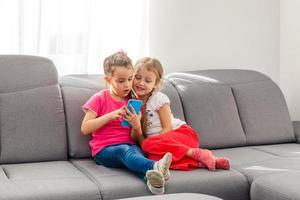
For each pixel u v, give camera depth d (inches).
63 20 120.5
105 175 93.4
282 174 92.4
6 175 92.7
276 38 147.0
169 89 119.6
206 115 119.1
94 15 124.6
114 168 99.5
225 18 140.5
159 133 107.9
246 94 125.9
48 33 119.6
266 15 145.1
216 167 98.7
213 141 117.6
